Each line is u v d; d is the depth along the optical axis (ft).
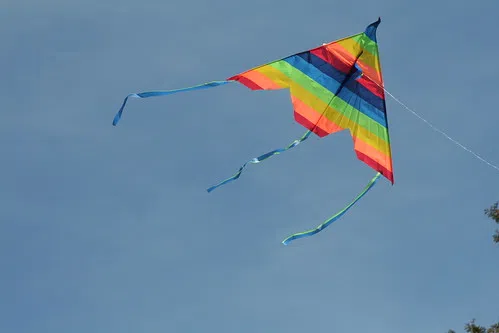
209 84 87.92
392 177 93.86
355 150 95.25
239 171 91.81
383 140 94.58
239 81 92.17
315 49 92.53
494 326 128.67
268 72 93.09
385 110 94.27
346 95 94.02
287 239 89.04
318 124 94.63
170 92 85.05
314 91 93.86
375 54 92.99
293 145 93.86
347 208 91.25
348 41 92.22
